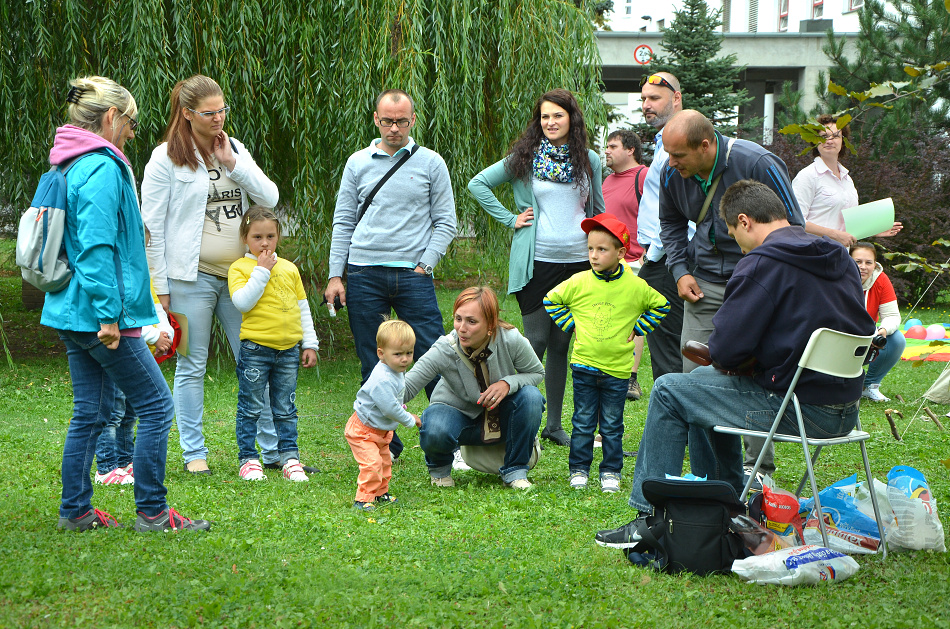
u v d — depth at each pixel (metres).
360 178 5.30
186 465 4.87
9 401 6.89
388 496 4.32
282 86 8.19
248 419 4.80
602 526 3.88
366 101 8.27
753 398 3.52
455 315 4.45
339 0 8.21
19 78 7.98
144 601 2.73
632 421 6.62
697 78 20.50
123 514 3.79
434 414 4.57
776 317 3.39
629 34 25.48
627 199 7.21
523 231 5.69
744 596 2.98
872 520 3.56
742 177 4.18
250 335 4.70
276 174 8.98
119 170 3.27
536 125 5.71
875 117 12.09
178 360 4.83
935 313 12.93
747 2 32.91
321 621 2.65
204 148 4.64
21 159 8.17
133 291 3.30
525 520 3.95
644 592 3.00
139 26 7.66
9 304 11.81
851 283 3.42
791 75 26.73
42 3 7.95
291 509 4.03
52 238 3.14
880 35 13.67
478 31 8.82
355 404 4.26
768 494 3.47
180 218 4.61
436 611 2.75
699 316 4.52
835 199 6.29
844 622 2.73
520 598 2.91
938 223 12.73
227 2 8.14
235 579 2.94
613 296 4.68
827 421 3.43
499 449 4.87
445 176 5.39
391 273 5.25
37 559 3.08
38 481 4.42
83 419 3.49
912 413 6.88
